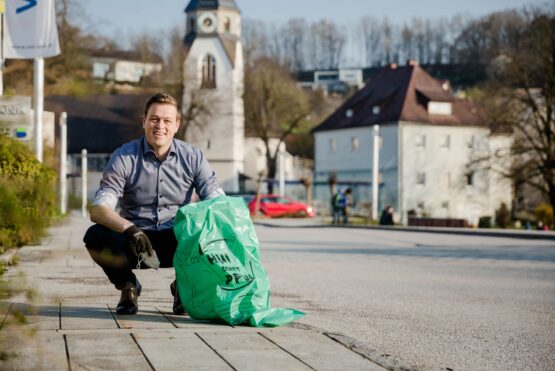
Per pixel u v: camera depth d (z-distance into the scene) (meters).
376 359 4.81
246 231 5.83
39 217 3.64
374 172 41.47
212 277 5.72
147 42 84.25
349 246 20.27
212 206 5.79
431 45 179.38
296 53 182.38
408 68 77.56
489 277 12.20
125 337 5.11
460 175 75.25
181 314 6.28
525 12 51.28
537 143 50.81
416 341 6.20
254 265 5.82
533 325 7.27
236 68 87.56
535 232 26.91
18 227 3.57
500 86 51.06
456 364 5.30
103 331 5.30
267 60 91.69
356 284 10.80
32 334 3.62
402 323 7.19
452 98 76.06
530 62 50.50
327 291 9.83
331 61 182.75
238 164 89.56
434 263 14.89
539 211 55.56
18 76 26.16
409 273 12.73
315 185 79.19
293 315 5.84
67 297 7.89
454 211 75.19
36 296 3.58
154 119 6.16
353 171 77.94
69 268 11.33
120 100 95.06
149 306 6.97
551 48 49.84
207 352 4.75
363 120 77.12
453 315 7.85
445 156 74.94
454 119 75.56
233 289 5.73
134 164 6.19
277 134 86.25
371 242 22.36
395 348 5.86
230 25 88.00
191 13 88.00
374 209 41.44
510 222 66.25
